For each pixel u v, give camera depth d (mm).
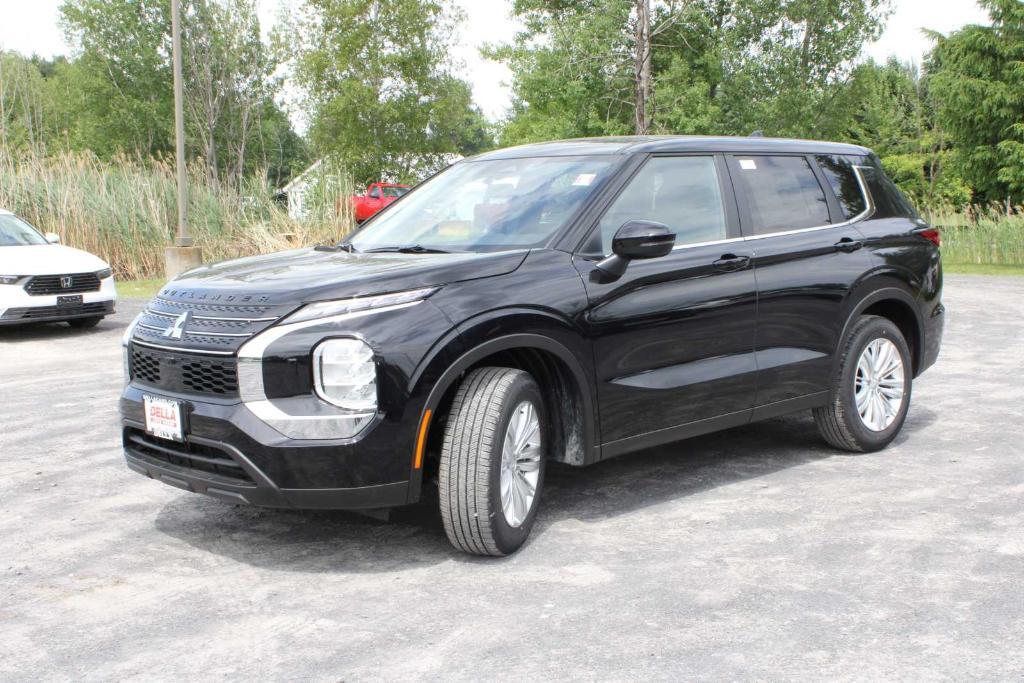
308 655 3131
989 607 3412
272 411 3648
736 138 5328
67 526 4488
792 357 5152
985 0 29500
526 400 4020
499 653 3119
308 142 39250
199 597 3639
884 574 3734
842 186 5707
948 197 43000
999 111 29453
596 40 27484
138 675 3010
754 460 5523
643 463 5504
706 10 30500
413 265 3969
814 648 3113
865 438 5531
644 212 4660
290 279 3922
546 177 4777
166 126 47062
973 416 6539
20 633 3334
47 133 33500
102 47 47000
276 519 4566
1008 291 15609
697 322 4684
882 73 45250
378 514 4281
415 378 3689
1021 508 4523
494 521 3850
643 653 3098
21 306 11125
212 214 19531
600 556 3998
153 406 3951
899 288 5727
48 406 7348
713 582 3689
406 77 36656
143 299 15258
